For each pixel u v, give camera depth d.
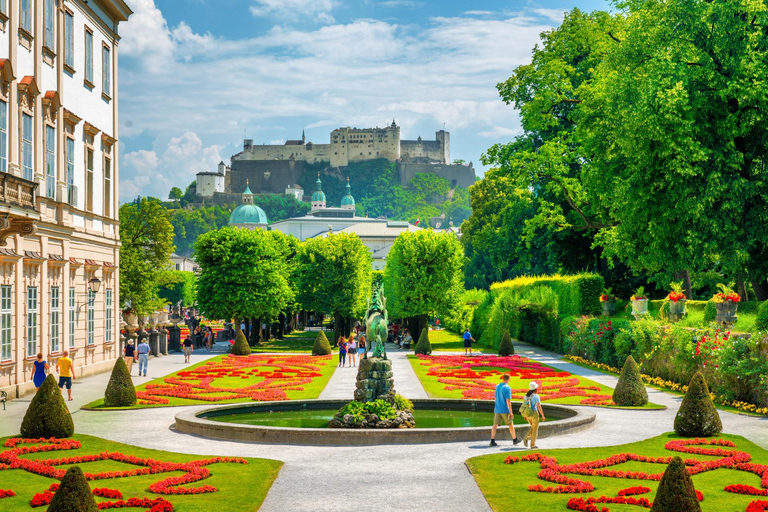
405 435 21.92
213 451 20.72
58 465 18.66
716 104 37.78
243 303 70.81
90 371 41.06
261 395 33.19
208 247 72.00
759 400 28.25
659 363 38.47
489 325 70.88
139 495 15.67
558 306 62.06
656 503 12.19
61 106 36.84
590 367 47.91
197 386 36.94
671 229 39.12
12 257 30.80
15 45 31.59
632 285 64.62
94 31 42.94
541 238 69.19
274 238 95.12
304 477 17.52
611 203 48.41
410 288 73.56
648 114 37.59
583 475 17.72
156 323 61.38
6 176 26.42
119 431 23.95
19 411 27.88
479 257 117.50
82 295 40.31
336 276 80.56
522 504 15.02
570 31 63.16
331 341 87.56
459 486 16.64
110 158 45.78
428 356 58.09
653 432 23.89
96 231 42.91
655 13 41.72
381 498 15.59
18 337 31.80
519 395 33.31
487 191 114.94
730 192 36.91
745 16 38.06
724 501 15.22
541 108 61.53
